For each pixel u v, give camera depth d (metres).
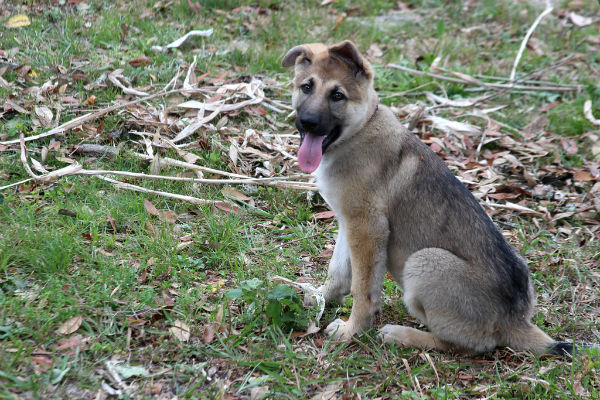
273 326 3.91
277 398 3.39
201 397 3.30
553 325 4.38
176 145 5.79
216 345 3.73
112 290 4.05
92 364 3.42
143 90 6.64
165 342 3.66
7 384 3.14
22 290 3.91
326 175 4.23
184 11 8.80
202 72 7.16
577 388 3.60
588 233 5.52
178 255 4.62
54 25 7.68
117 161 5.57
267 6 9.53
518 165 6.35
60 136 5.70
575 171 6.27
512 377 3.73
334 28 8.98
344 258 4.40
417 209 4.08
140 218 4.91
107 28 7.71
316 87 4.10
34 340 3.52
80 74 6.57
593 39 9.44
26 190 4.98
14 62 6.58
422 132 6.67
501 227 5.60
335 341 3.97
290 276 4.60
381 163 4.13
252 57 7.87
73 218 4.77
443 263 3.86
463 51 8.94
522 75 8.37
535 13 10.23
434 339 4.01
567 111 7.39
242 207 5.37
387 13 10.23
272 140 6.28
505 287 3.87
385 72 8.00
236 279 4.48
